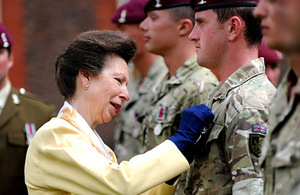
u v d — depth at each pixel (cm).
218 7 388
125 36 400
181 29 536
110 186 362
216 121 379
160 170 368
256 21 388
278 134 290
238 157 359
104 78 392
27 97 676
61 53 405
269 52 619
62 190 379
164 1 536
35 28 1234
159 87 549
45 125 391
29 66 1235
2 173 637
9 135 643
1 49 657
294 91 289
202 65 404
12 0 1221
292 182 263
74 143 375
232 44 390
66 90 400
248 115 362
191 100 502
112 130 1167
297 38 270
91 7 1211
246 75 385
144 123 570
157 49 547
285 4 271
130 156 727
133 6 725
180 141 377
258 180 353
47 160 379
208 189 378
